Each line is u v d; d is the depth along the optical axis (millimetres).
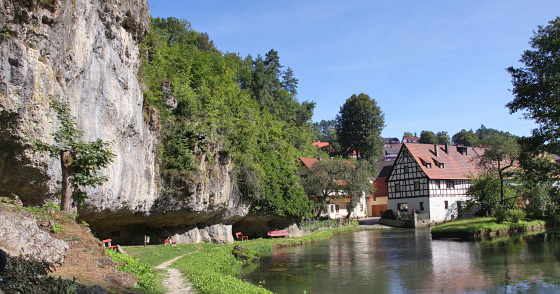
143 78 20891
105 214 16875
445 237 37031
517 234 39156
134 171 18234
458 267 21422
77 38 13312
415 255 26422
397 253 27672
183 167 23156
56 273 9125
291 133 66312
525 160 31609
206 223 29328
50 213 11883
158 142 22188
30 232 9688
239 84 60938
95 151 11836
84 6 13773
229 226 31234
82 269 10109
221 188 27125
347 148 80812
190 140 23844
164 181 22328
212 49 57844
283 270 20969
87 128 13992
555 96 27109
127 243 23375
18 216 10109
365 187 54062
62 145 12000
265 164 36844
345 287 16875
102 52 15336
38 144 11031
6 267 6695
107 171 15367
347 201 64188
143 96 20188
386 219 56750
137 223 23672
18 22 10789
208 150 25406
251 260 24359
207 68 37938
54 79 11953
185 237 27203
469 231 35562
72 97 13164
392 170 63219
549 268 20297
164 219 24188
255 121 40656
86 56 14000
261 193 33188
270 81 65938
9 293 6363
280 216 37438
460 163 63750
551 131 28141
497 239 35094
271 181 35969
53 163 12297
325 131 156750
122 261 13586
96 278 9680
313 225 46969
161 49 30328
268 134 47469
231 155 29406
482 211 55406
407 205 60594
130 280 10664
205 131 24875
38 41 11438
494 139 46562
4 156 11047
